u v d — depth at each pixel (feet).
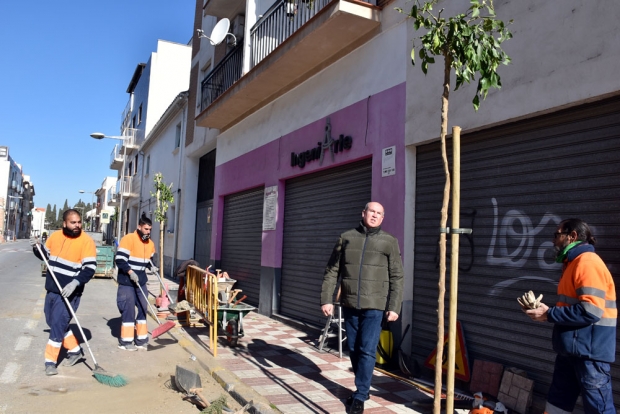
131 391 17.04
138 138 99.35
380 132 22.82
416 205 20.94
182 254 56.54
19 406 15.07
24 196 342.64
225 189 43.24
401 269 15.26
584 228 11.01
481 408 14.49
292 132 31.37
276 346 24.11
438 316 10.25
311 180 29.71
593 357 10.12
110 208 216.13
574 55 14.40
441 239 10.29
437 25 10.40
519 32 16.22
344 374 19.33
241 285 39.06
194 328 28.12
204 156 55.98
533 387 15.19
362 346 14.93
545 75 15.23
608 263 13.56
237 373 18.95
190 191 57.57
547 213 15.33
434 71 19.84
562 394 11.05
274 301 32.30
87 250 19.08
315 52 26.96
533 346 15.35
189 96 58.75
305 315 29.19
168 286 50.31
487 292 17.16
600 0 13.79
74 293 19.16
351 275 15.29
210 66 52.60
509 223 16.60
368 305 14.87
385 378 18.92
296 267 30.76
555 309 10.41
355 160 24.95
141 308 23.43
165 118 68.28
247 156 38.63
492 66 10.26
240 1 43.09
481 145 17.93
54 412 14.70
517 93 16.11
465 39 10.19
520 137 16.44
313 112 29.01
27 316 30.55
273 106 34.53
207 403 15.26
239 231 40.65
